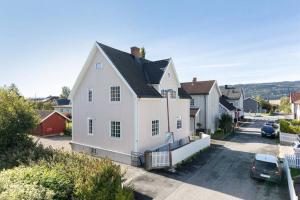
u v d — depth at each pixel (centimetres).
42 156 1356
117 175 1068
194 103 3653
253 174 1535
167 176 1597
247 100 8906
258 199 1268
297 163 1833
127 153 1909
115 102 2011
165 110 2280
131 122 1884
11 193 856
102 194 952
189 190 1373
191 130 3344
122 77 1914
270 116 6988
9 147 1675
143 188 1390
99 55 2145
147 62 2550
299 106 4750
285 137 2812
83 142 2305
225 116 3678
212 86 3675
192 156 2092
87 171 1042
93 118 2206
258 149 2469
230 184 1471
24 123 1762
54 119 3562
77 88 2369
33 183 948
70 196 993
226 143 2798
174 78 2497
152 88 2191
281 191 1373
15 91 1880
